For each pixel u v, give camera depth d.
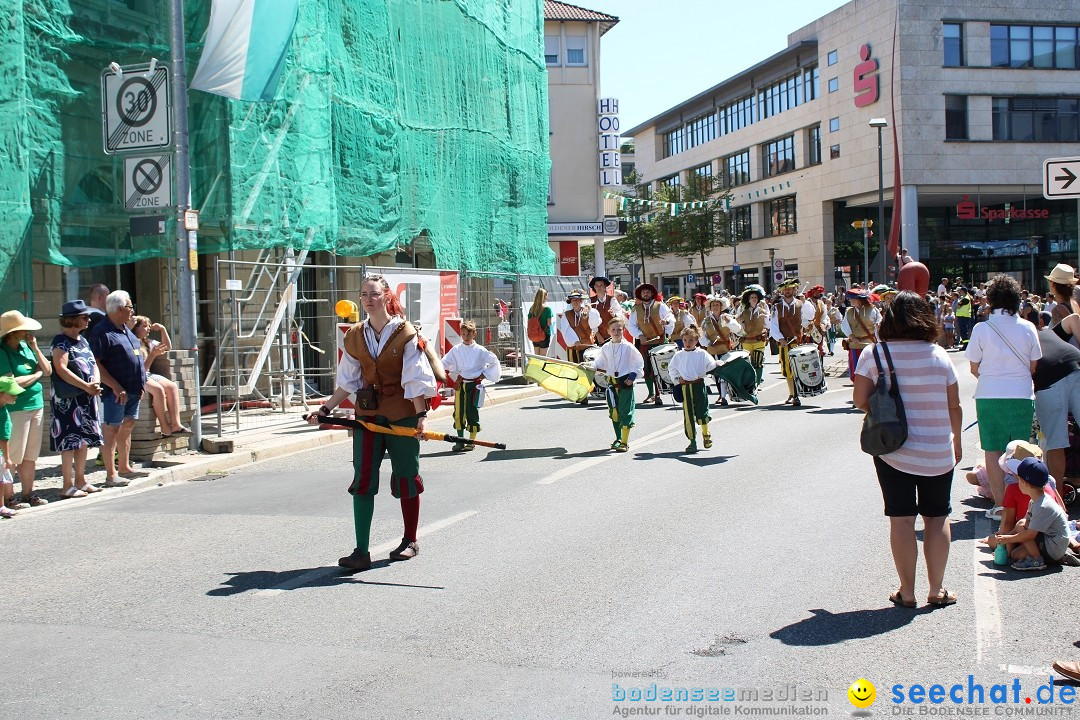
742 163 66.50
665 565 6.57
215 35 13.19
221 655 5.01
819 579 6.17
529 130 26.09
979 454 10.95
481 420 15.77
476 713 4.22
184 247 11.80
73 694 4.52
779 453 11.32
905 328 5.49
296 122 15.33
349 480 10.39
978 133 49.59
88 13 12.44
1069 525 6.79
